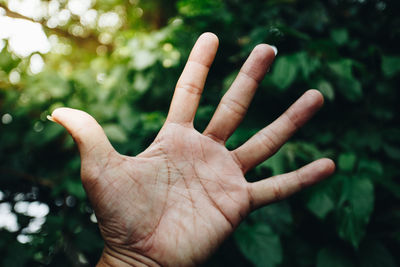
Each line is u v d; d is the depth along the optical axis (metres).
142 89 0.47
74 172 0.48
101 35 0.70
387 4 0.53
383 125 0.48
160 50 0.46
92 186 0.29
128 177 0.30
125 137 0.46
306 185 0.31
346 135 0.47
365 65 0.49
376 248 0.41
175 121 0.32
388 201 0.44
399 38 0.49
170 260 0.30
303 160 0.43
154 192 0.30
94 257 0.46
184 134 0.32
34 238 0.44
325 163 0.31
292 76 0.41
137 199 0.30
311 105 0.32
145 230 0.30
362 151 0.46
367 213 0.38
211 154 0.32
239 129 0.42
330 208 0.39
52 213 0.51
